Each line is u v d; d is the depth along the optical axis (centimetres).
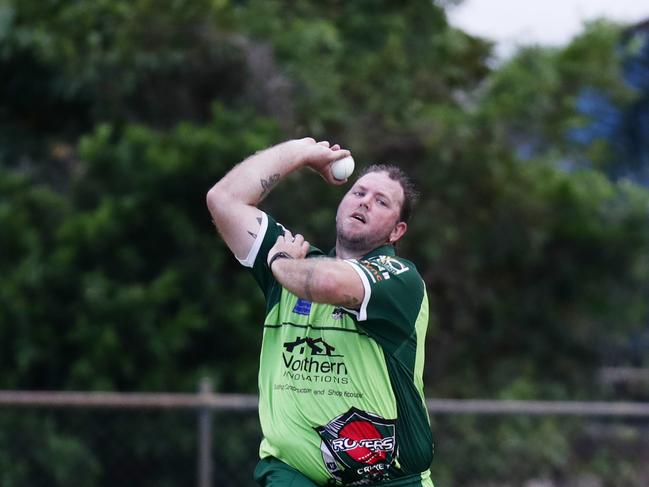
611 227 3678
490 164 3491
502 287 3688
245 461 2902
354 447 1427
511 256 3625
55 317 2938
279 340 1489
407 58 3966
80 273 2959
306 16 3903
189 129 3050
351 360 1428
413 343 1439
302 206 3219
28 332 2894
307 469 1446
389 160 3469
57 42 3244
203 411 2462
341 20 4003
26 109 3531
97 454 2823
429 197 3469
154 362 2947
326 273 1342
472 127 3528
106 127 3058
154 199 3030
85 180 3106
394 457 1448
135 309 2894
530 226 3584
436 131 3438
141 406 2406
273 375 1490
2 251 2978
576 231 3656
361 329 1426
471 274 3581
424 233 3438
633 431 3281
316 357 1441
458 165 3472
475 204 3541
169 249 3088
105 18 3316
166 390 2941
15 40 3297
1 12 3322
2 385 2931
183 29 3262
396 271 1417
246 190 1538
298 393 1446
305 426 1438
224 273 3144
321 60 3538
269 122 3175
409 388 1445
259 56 3344
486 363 3662
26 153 3462
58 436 2769
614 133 4762
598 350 3803
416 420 1458
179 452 2883
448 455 3055
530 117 3806
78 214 3056
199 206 3084
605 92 4253
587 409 2636
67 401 2355
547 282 3709
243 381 3038
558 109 3922
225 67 3306
